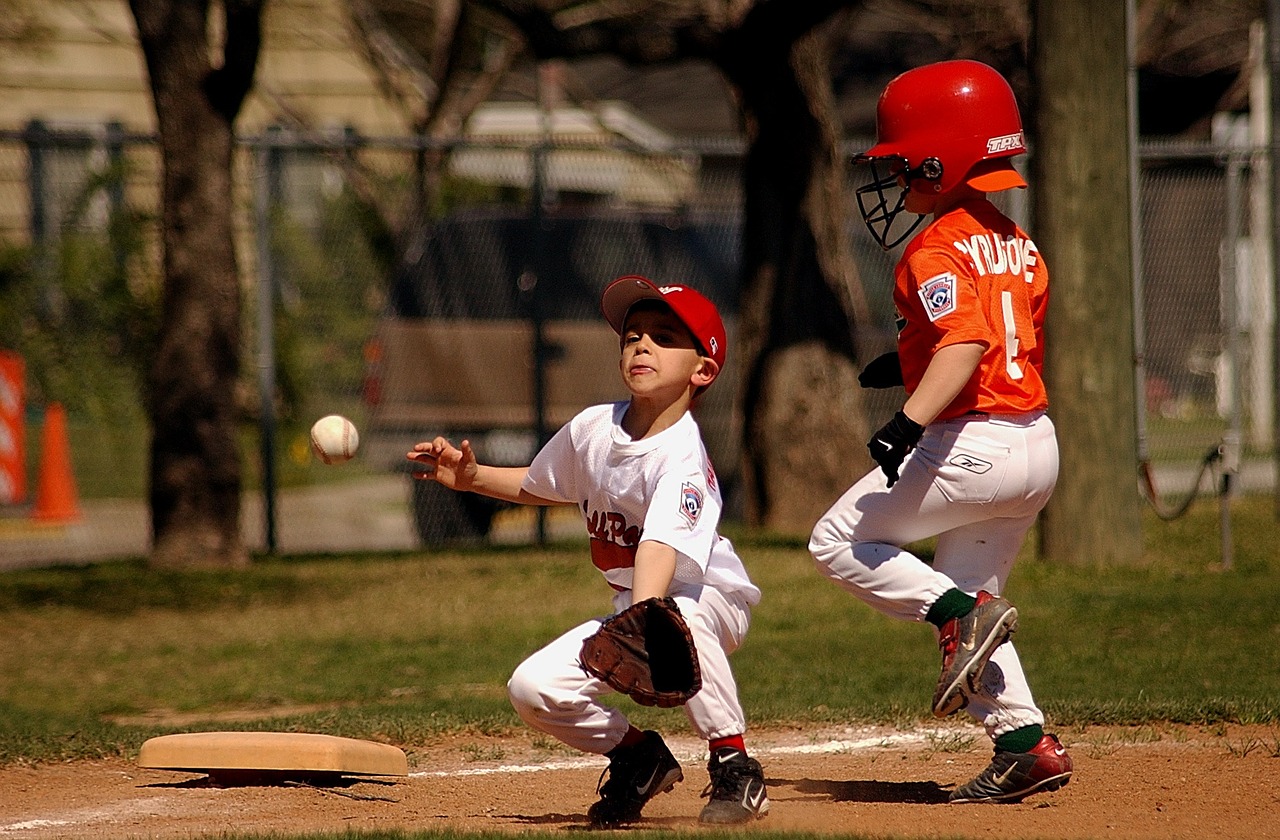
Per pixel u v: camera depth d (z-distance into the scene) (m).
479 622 37.06
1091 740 22.12
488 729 24.48
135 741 23.27
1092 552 41.47
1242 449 59.62
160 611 39.47
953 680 16.91
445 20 75.50
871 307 56.38
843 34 78.88
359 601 40.28
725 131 101.88
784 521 50.59
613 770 17.31
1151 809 17.70
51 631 37.19
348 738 21.12
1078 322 40.69
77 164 62.41
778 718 24.44
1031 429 17.72
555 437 17.36
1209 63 88.81
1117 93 39.44
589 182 89.12
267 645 34.88
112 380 57.56
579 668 16.44
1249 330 65.38
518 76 105.00
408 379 51.03
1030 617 34.06
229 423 46.12
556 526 58.62
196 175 44.97
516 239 51.41
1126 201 40.22
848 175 58.62
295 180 66.94
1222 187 63.81
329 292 58.22
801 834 15.47
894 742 23.02
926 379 16.89
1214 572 39.91
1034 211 40.81
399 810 18.92
